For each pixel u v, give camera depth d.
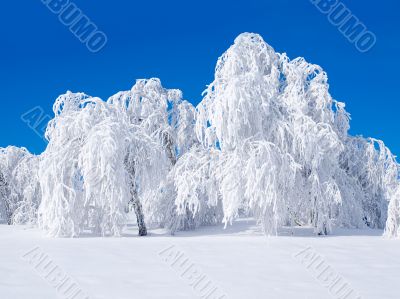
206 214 23.17
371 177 23.92
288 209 19.53
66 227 17.31
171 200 21.06
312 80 22.48
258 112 18.00
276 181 17.42
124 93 23.95
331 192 18.70
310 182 19.17
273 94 20.22
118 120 18.75
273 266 10.23
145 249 12.81
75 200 17.66
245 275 9.08
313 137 18.41
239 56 19.70
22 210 28.03
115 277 8.67
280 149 18.45
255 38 21.47
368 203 24.48
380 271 9.77
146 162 19.02
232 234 19.03
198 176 19.06
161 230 21.28
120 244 14.09
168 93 25.34
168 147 24.34
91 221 18.39
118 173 17.27
